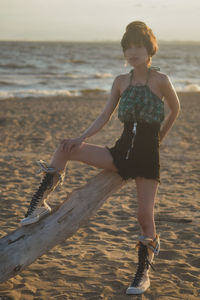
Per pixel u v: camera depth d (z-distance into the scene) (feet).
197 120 50.93
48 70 158.40
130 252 13.14
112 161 9.46
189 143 36.42
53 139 36.96
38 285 10.63
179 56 376.07
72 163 28.32
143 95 9.18
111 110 9.93
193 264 12.12
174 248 13.38
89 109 59.93
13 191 20.63
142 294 10.09
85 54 347.36
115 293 10.18
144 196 9.62
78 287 10.52
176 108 9.69
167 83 9.28
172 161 29.19
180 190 21.68
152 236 9.99
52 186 9.31
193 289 10.43
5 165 26.55
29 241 9.07
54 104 65.67
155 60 276.41
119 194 20.72
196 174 25.50
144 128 9.27
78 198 9.56
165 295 10.05
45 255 12.80
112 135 39.50
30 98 74.59
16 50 378.53
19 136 38.06
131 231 15.26
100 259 12.46
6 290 10.32
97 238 14.44
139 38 8.89
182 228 15.47
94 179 9.87
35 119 49.11
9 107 60.34
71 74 141.79
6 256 8.86
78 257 12.64
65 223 9.36
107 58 280.10
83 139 9.51
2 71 143.74
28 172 24.91
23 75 129.80
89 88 100.42
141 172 9.34
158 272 11.52
